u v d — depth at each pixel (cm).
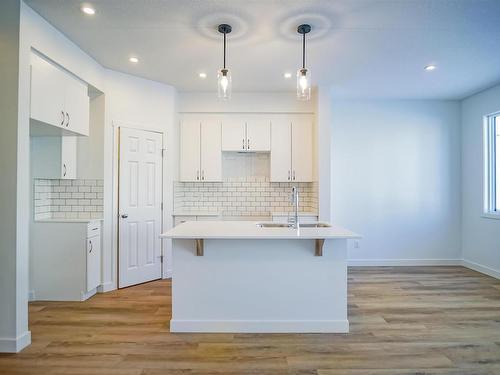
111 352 242
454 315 313
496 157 462
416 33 295
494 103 445
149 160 423
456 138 512
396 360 232
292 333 276
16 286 239
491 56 346
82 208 379
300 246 279
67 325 288
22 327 246
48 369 219
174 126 455
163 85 437
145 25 284
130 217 403
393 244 510
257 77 411
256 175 502
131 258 404
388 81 424
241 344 255
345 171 508
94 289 370
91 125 380
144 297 363
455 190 512
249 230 281
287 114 475
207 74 402
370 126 509
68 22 279
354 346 252
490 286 404
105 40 312
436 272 470
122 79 396
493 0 244
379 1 246
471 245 491
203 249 279
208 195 501
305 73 268
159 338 265
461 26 283
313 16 268
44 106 278
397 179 510
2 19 242
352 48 326
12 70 241
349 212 508
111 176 387
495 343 257
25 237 248
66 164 360
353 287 399
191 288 279
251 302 279
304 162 473
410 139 511
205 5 253
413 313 317
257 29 289
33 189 351
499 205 457
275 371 218
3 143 240
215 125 472
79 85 334
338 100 510
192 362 229
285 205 500
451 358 234
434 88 452
